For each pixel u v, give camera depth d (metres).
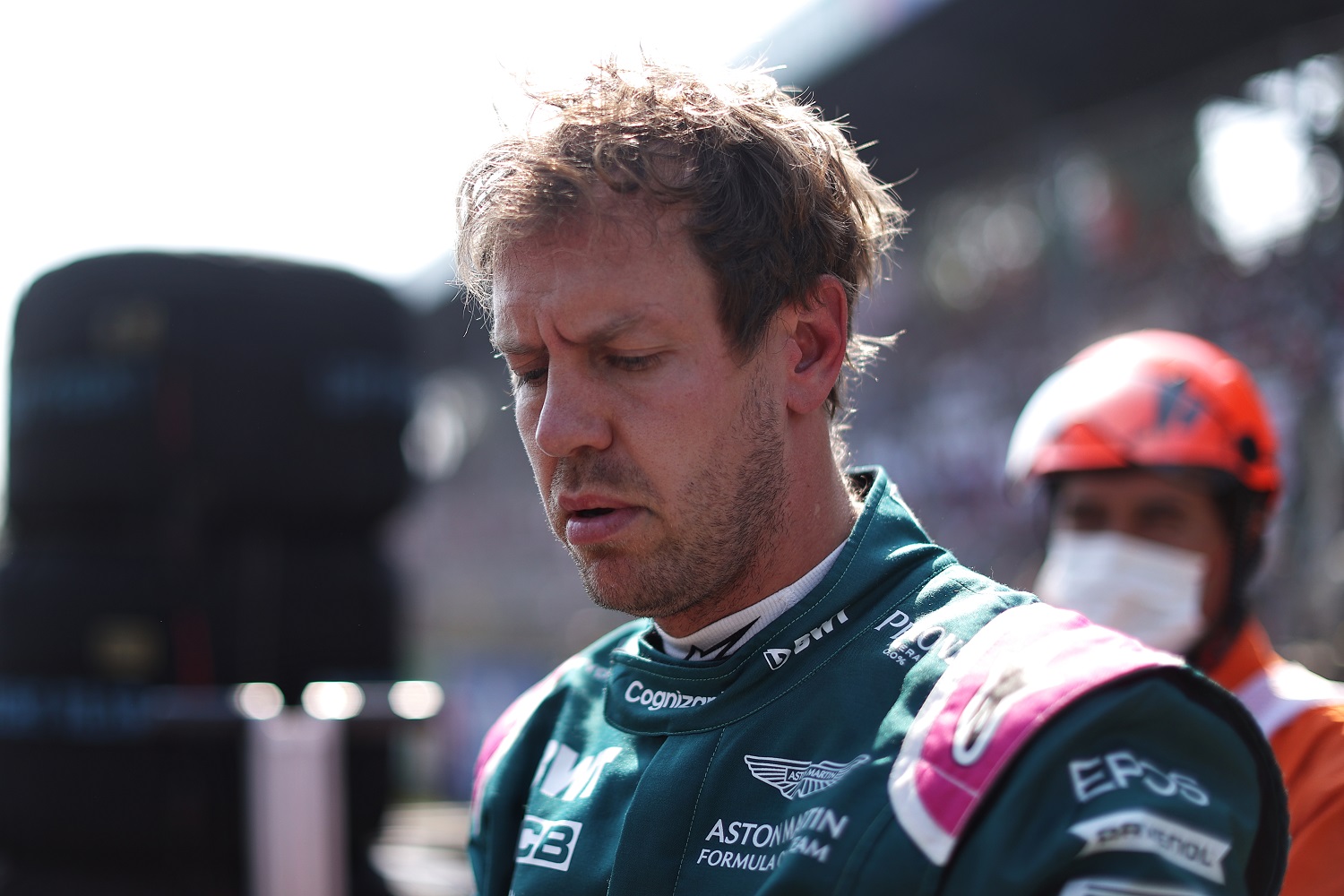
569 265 1.06
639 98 1.11
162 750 2.96
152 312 3.09
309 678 3.18
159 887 2.97
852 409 1.46
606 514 1.09
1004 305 8.33
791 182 1.14
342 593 3.26
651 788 1.08
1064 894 0.85
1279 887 0.97
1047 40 6.57
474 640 12.87
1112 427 1.91
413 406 3.58
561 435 1.07
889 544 1.16
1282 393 6.15
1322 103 6.09
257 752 2.85
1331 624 5.50
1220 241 6.70
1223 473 1.84
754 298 1.09
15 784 3.03
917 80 7.05
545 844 1.16
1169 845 0.86
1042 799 0.89
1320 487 5.87
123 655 3.01
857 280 1.28
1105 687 0.92
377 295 3.45
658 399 1.06
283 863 2.80
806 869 0.92
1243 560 1.89
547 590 11.84
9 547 3.26
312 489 3.20
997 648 0.99
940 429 8.63
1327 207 6.09
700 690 1.14
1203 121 6.73
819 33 7.04
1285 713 1.68
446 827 5.04
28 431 3.15
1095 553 1.91
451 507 14.69
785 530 1.14
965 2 6.16
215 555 3.13
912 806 0.92
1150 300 7.05
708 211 1.07
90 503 3.08
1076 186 7.48
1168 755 0.92
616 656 1.26
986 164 7.99
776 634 1.11
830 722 1.03
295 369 3.20
